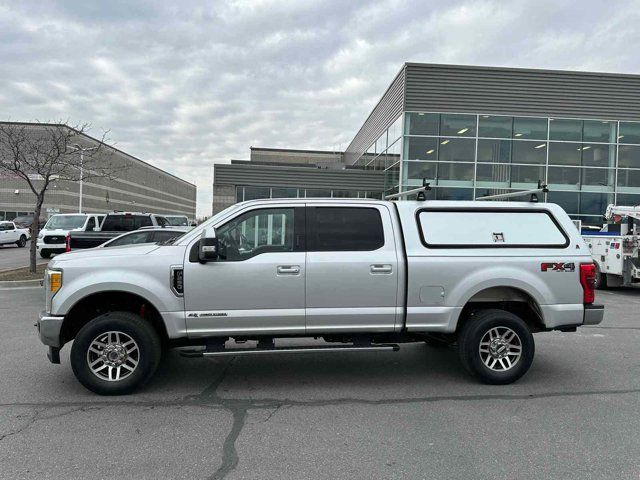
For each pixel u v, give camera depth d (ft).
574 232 18.01
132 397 15.87
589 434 13.19
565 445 12.50
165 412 14.60
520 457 11.82
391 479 10.74
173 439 12.71
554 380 17.97
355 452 12.03
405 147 68.85
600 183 71.82
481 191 69.97
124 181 299.79
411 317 16.85
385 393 16.48
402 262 16.80
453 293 16.98
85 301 16.33
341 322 16.62
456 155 69.62
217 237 16.48
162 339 17.08
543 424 13.88
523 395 16.33
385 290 16.71
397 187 71.61
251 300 16.16
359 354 21.68
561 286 17.44
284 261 16.31
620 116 71.67
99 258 15.96
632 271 41.39
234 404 15.34
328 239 16.85
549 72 70.33
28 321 27.17
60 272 15.67
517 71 69.72
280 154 168.04
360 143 109.70
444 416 14.44
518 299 17.84
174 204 437.17
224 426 13.58
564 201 71.26
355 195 77.71
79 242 43.27
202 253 15.40
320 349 16.57
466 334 17.20
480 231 17.61
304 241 16.76
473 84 69.41
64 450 12.01
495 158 70.13
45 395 15.94
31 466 11.19
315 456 11.81
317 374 18.67
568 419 14.25
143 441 12.58
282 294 16.28
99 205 260.01
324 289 16.44
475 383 17.61
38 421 13.82
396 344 17.47
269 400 15.74
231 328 16.17
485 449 12.25
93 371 15.84
